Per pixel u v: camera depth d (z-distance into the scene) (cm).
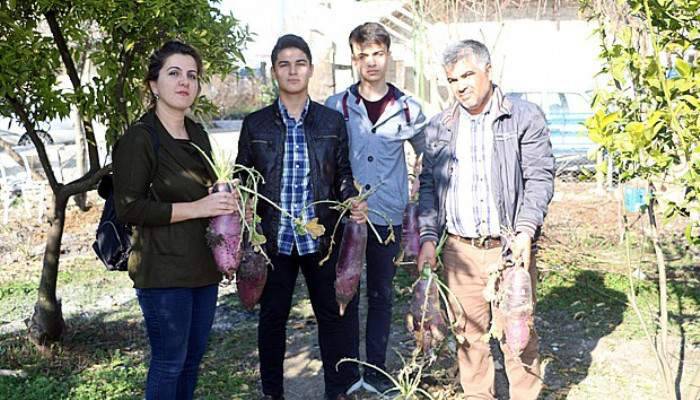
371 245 455
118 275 793
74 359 526
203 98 531
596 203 1027
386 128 455
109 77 511
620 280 689
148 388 349
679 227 870
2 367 505
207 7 495
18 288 744
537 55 1292
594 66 1281
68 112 489
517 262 355
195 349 365
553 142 1271
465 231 387
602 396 456
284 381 502
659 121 309
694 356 516
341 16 1176
